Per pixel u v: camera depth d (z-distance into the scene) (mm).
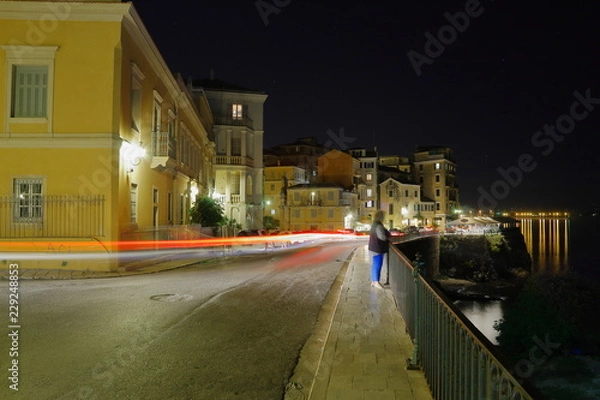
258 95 52375
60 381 5512
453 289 44312
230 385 5508
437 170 97812
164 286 12828
